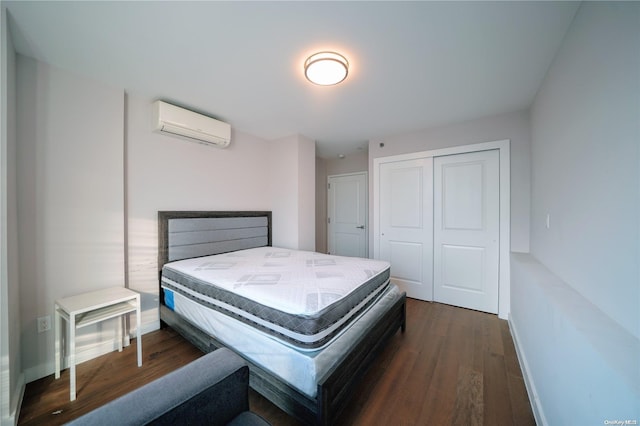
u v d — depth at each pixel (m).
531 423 1.30
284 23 1.40
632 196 0.81
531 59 1.71
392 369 1.75
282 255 2.72
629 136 0.82
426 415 1.35
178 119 2.41
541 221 2.01
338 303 1.43
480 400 1.46
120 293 1.87
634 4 0.80
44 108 1.74
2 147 1.24
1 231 1.23
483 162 2.81
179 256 2.56
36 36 1.49
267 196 3.66
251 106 2.51
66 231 1.83
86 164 1.93
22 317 1.62
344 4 1.27
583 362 0.82
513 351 1.98
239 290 1.58
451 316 2.67
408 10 1.31
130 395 0.75
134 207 2.30
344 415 1.35
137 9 1.30
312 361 1.17
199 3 1.26
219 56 1.71
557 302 1.12
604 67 1.00
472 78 1.96
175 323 2.08
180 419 0.74
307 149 3.55
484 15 1.33
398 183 3.37
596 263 1.05
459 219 2.96
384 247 3.48
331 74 1.79
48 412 1.40
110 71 1.88
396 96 2.27
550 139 1.75
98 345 1.95
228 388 0.88
